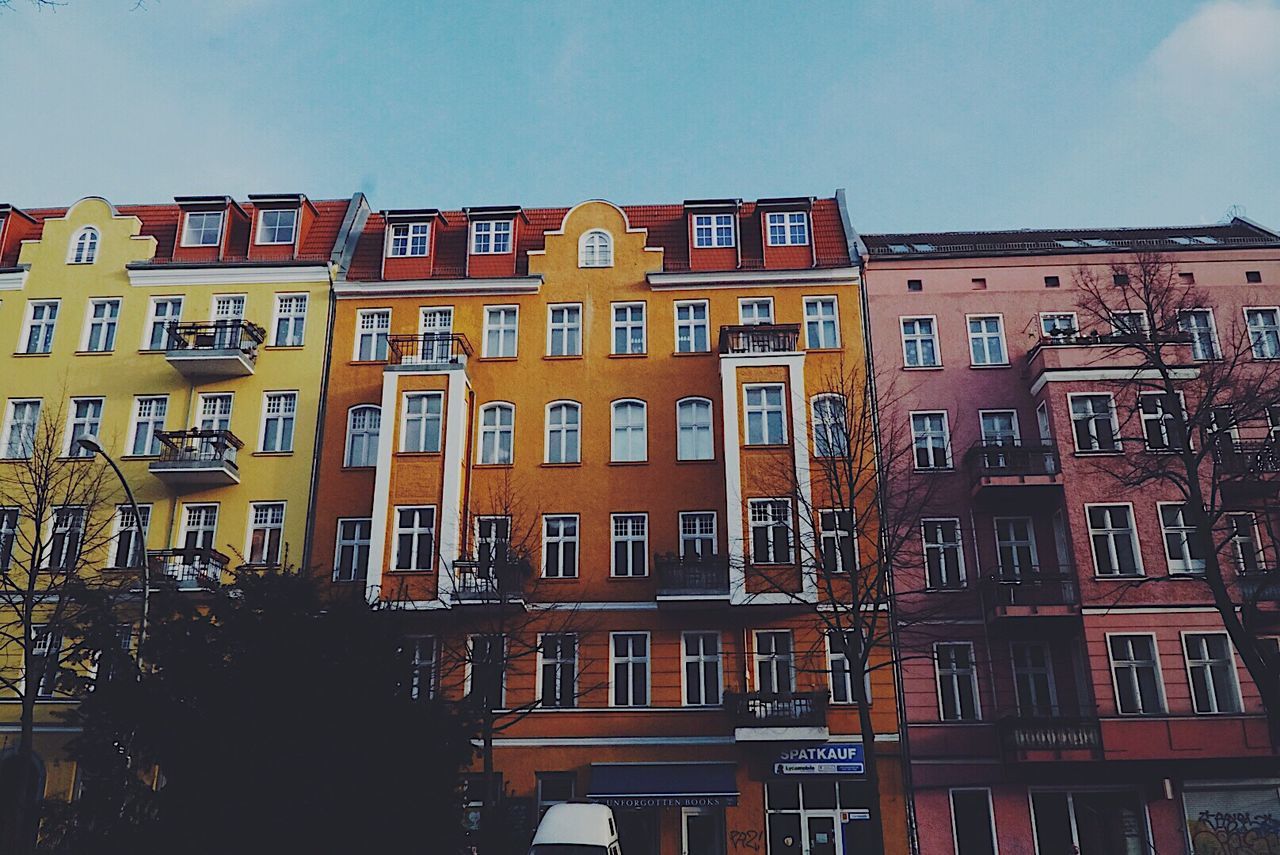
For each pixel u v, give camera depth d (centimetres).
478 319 3161
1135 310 2989
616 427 3031
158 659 1600
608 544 2888
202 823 1448
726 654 2753
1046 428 2881
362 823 1488
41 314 3269
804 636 2750
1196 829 2536
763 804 2617
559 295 3175
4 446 3097
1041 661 2733
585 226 3259
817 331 3092
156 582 2670
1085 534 2695
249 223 3412
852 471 2622
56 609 2445
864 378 3002
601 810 2098
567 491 2944
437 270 3262
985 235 3569
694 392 3044
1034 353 2919
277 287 3222
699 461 2958
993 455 2861
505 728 2509
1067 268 3098
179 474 2938
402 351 3114
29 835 2061
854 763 2625
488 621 2766
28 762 2139
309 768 1488
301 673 1545
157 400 3139
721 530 2888
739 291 3147
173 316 3231
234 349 3042
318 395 3083
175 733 1512
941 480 2888
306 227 3406
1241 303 3028
